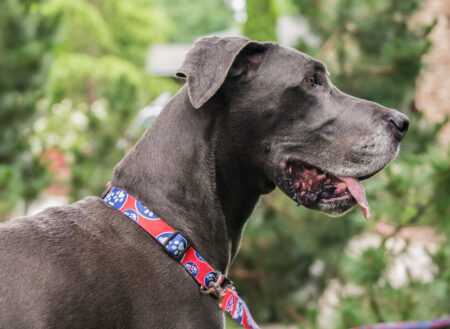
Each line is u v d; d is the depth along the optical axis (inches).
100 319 86.6
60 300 84.5
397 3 241.6
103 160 303.4
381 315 176.7
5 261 84.7
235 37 105.5
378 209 181.6
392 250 197.8
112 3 910.4
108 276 89.2
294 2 254.1
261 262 251.0
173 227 99.8
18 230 89.7
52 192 423.8
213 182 106.5
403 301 173.0
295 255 251.0
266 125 108.7
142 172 103.3
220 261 107.7
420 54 229.1
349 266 182.2
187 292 94.8
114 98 313.4
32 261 86.0
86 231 93.4
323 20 251.4
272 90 108.6
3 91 294.5
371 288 179.8
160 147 104.8
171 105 108.4
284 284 253.3
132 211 98.5
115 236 94.7
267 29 275.3
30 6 312.2
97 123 307.7
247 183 111.9
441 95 401.4
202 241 103.3
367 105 111.6
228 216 110.6
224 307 99.1
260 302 258.4
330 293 260.5
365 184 209.9
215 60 102.0
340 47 242.1
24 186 281.3
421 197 176.2
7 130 297.1
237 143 108.3
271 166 109.7
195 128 106.1
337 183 112.4
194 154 105.1
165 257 95.6
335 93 112.9
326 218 231.0
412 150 227.9
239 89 108.9
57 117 367.2
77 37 808.9
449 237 180.4
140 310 90.2
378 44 246.7
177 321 92.6
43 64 304.0
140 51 929.5
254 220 246.4
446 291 170.9
